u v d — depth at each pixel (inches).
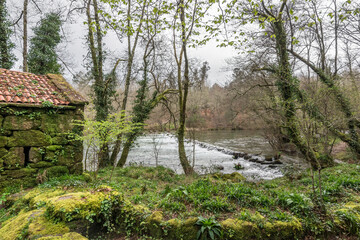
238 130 1425.9
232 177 373.1
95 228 141.9
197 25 273.7
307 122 176.6
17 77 281.0
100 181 251.0
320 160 376.8
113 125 246.4
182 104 441.7
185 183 292.2
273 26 379.9
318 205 154.5
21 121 230.4
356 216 150.6
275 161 539.8
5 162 217.5
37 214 140.9
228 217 145.3
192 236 128.4
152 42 480.1
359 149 394.0
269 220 138.6
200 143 924.6
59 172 252.8
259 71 464.4
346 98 332.8
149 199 181.9
